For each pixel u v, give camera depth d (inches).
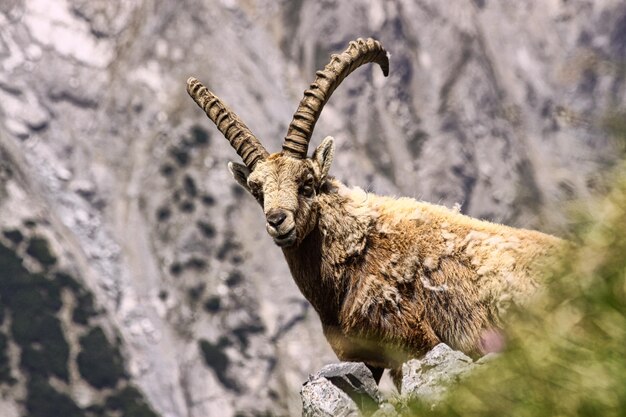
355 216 1231.5
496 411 573.9
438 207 1238.9
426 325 1182.9
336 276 1224.2
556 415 531.8
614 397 511.2
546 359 554.3
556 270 601.0
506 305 1139.9
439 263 1187.3
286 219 1206.9
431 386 850.8
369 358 1218.6
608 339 532.7
